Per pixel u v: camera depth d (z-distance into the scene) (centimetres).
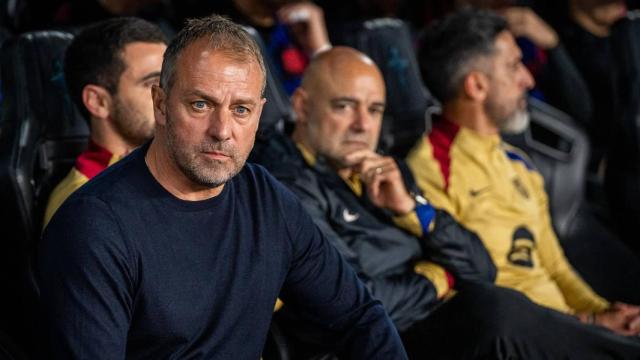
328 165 476
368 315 367
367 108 470
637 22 700
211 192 316
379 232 474
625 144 693
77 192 306
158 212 307
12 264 439
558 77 815
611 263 627
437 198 536
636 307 535
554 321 437
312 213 452
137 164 313
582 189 655
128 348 313
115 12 677
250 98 298
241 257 325
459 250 486
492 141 553
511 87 549
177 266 309
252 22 712
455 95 552
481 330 432
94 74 439
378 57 629
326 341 376
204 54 294
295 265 352
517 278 541
